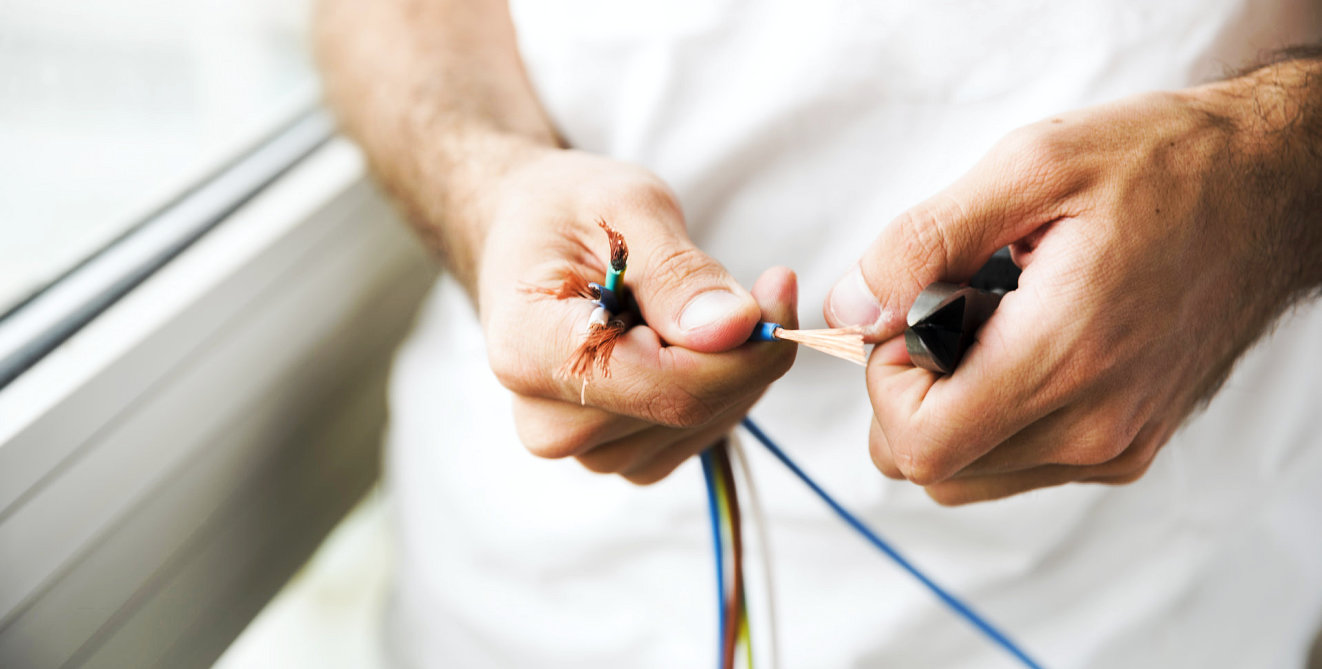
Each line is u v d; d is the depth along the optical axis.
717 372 0.47
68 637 0.60
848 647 0.63
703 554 0.63
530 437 0.50
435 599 0.71
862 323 0.48
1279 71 0.50
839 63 0.55
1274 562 0.65
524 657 0.67
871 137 0.56
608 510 0.63
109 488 0.61
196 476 0.66
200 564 0.67
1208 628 0.65
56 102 0.64
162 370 0.63
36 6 0.63
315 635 0.88
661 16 0.56
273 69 0.80
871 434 0.51
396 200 0.61
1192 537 0.63
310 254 0.72
